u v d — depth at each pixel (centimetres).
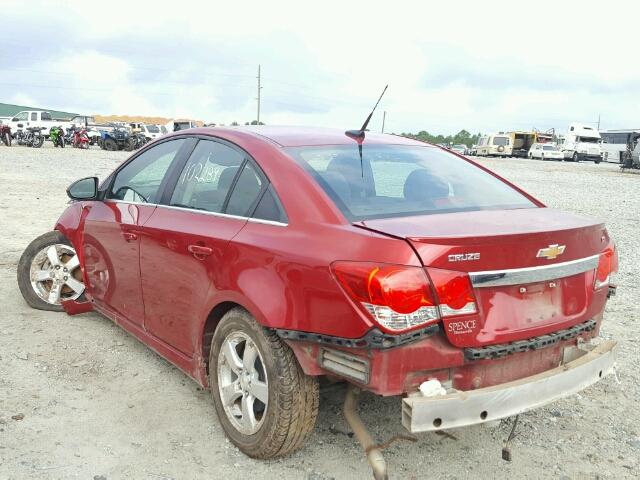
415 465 339
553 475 336
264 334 316
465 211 342
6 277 655
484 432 378
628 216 1472
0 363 441
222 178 380
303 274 297
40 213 1093
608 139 5462
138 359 460
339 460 339
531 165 4209
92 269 501
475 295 283
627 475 339
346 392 335
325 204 317
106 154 3206
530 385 293
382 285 268
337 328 284
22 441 345
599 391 443
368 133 434
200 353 372
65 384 416
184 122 4934
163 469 325
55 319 534
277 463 335
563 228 307
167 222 400
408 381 278
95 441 349
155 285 412
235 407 349
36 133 3609
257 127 412
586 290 331
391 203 335
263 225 333
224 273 342
